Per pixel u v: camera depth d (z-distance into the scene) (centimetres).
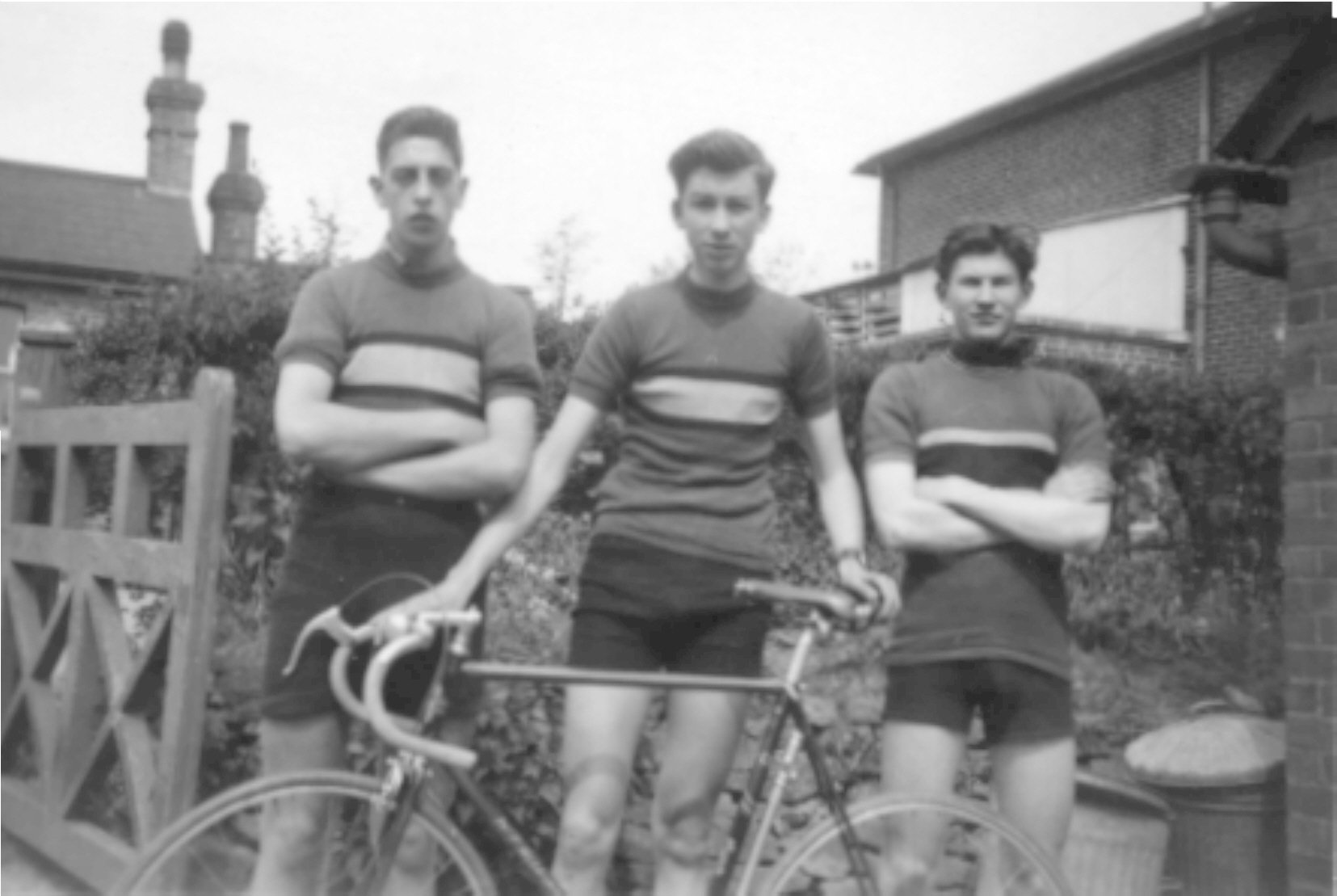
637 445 283
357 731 352
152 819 316
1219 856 392
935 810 280
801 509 564
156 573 333
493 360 275
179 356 449
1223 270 1266
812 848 277
